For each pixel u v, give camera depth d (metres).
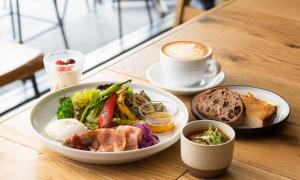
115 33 3.48
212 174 1.03
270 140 1.16
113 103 1.18
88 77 1.43
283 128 1.21
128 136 1.07
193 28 1.76
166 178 1.04
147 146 1.08
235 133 1.14
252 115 1.19
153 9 3.90
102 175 1.05
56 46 3.27
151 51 1.59
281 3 1.97
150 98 1.29
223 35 1.71
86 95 1.21
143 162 1.08
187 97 1.35
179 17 2.20
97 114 1.19
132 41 3.30
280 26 1.78
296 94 1.37
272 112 1.20
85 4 3.94
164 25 3.57
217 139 1.03
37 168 1.06
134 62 1.52
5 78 1.93
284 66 1.52
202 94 1.27
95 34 3.46
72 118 1.18
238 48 1.62
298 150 1.13
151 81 1.38
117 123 1.17
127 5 3.97
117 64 1.51
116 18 3.73
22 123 1.22
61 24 3.17
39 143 1.14
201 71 1.37
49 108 1.24
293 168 1.08
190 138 1.06
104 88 1.28
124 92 1.22
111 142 1.07
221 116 1.19
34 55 2.05
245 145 1.14
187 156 1.03
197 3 3.08
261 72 1.48
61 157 1.10
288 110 1.23
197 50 1.39
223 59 1.55
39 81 2.88
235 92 1.24
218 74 1.42
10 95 2.74
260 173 1.06
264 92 1.32
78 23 3.62
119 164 1.08
